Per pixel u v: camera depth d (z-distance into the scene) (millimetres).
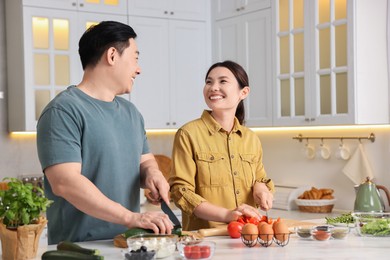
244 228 2230
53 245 2314
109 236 2422
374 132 4438
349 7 4109
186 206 2619
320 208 4574
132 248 2021
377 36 4207
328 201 4562
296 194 4809
